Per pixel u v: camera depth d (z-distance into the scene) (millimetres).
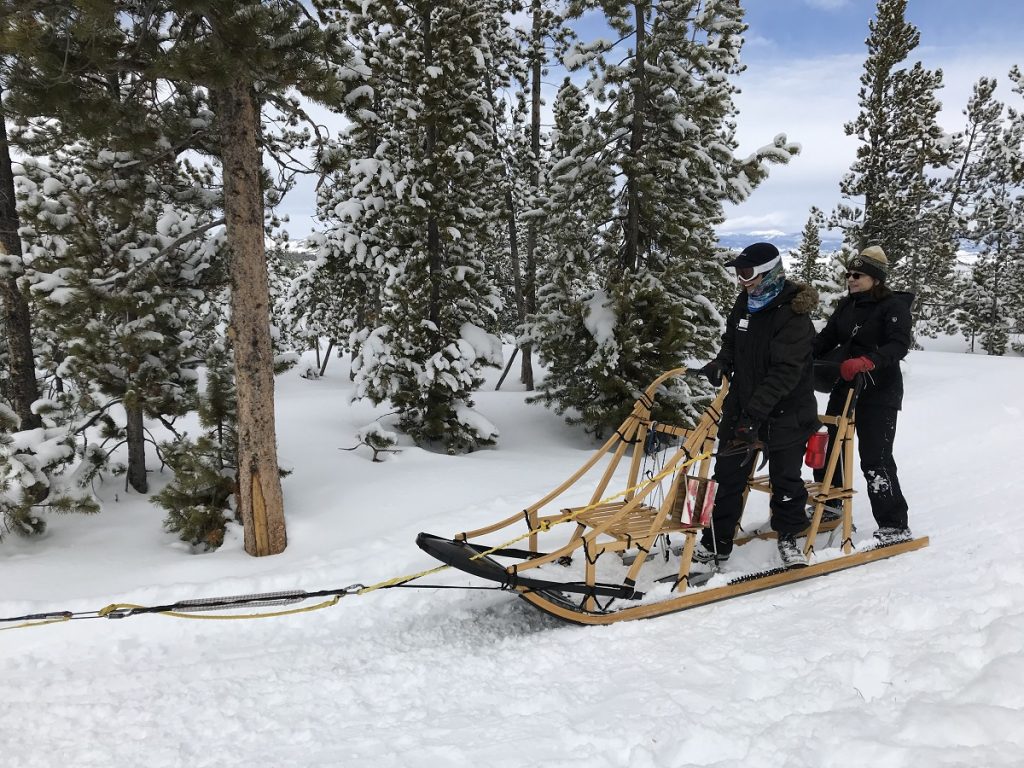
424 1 9969
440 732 2697
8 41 4363
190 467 6164
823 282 14508
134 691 3340
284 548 5770
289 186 7387
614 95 10172
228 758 2654
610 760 2385
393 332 10766
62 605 4504
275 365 5984
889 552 4391
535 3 16828
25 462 5988
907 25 23953
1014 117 31688
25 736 2912
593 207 10250
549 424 11703
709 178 9867
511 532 5516
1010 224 34375
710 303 10273
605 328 9906
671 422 9656
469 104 10727
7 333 6762
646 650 3303
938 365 17250
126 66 5035
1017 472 6164
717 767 2240
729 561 4480
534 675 3182
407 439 10484
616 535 3811
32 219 6395
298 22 4996
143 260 6820
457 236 10492
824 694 2639
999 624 2930
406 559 5098
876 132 24938
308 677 3344
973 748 2117
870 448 4570
